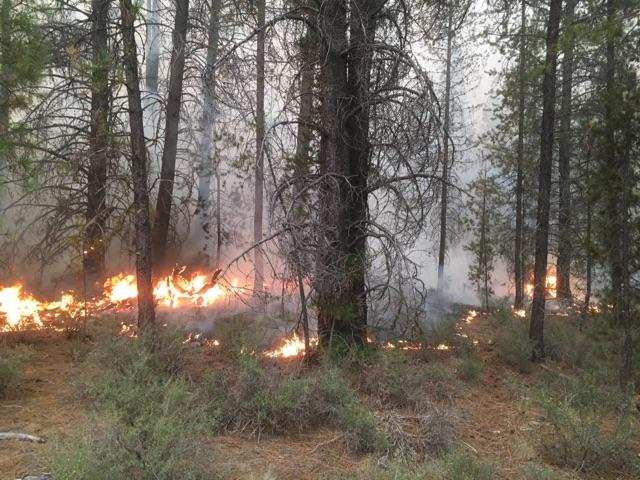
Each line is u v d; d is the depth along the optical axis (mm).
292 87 8727
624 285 8250
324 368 7617
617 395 7582
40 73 8016
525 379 9562
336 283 8211
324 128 8859
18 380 6934
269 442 5980
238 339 8883
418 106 8367
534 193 16344
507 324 12664
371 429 6074
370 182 9320
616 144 8266
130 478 4328
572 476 5832
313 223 7965
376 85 8938
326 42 8844
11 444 5184
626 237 8234
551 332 11719
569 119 14938
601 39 8523
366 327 8898
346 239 8875
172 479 4496
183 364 7625
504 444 6559
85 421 5652
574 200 14281
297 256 7809
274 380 6840
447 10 10000
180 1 13375
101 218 9961
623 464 6160
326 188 8641
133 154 8133
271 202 8352
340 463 5637
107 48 9922
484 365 10172
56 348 8750
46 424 5727
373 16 8984
